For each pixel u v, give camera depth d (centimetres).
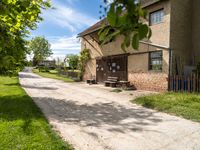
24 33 884
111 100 1287
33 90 1758
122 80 1994
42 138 591
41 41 8044
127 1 139
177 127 745
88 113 952
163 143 604
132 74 1856
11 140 567
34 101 1220
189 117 856
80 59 2744
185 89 1336
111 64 2170
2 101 1129
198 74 1374
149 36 141
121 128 736
